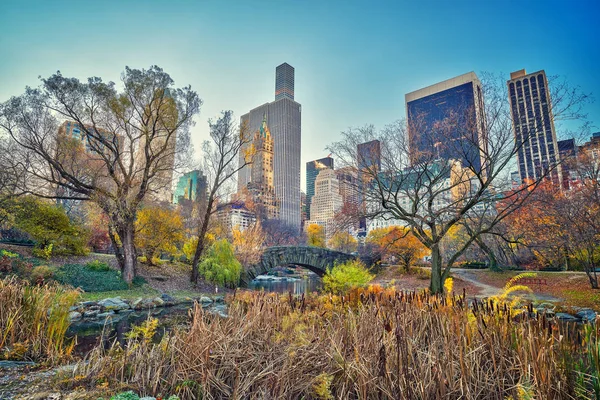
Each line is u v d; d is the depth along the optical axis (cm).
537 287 2170
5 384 456
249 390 376
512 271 2919
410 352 358
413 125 1845
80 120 1883
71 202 2939
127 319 1313
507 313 427
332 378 353
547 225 2064
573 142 1614
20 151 1844
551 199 1898
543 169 1708
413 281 3011
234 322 482
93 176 1948
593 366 361
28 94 1708
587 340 393
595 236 1778
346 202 2150
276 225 6706
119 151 2125
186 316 1214
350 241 5634
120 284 1870
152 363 435
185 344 425
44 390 425
